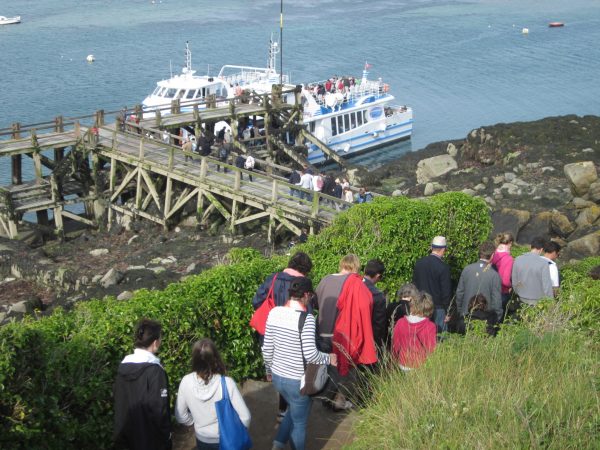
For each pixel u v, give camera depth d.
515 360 8.34
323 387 7.84
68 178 37.03
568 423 6.88
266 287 8.58
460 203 14.12
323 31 108.12
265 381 10.17
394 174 44.03
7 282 27.81
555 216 24.89
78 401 7.59
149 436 6.84
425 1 144.75
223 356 9.64
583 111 63.34
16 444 6.80
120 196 37.53
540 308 9.91
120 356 8.13
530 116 62.03
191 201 34.56
